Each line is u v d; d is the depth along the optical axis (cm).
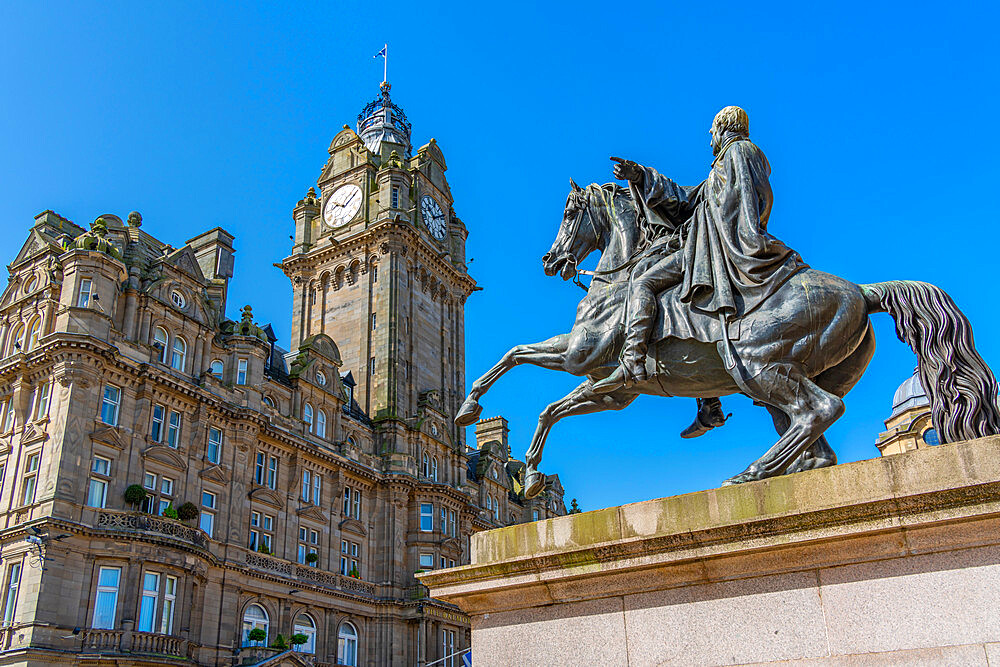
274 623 4469
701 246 761
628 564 611
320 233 7506
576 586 640
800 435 666
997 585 500
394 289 6756
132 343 4038
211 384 4441
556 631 643
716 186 778
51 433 3616
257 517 4581
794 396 682
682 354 756
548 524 679
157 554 3638
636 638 607
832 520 542
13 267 4272
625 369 759
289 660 4147
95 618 3428
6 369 3819
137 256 4369
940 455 541
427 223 7444
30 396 3816
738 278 734
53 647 3250
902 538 529
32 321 4025
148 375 4000
